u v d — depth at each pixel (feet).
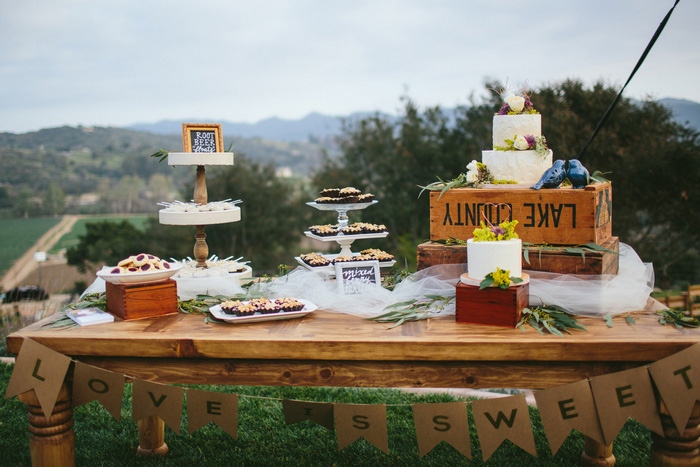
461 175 10.05
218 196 67.72
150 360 8.05
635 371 7.05
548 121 38.68
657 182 37.96
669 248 39.06
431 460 11.35
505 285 7.83
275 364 7.82
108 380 7.82
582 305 8.34
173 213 11.59
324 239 11.05
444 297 9.12
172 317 9.01
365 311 8.83
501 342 7.30
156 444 11.52
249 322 8.57
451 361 7.55
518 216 8.95
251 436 12.57
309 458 11.51
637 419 7.02
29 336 8.06
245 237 66.44
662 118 38.17
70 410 8.32
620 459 11.18
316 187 59.26
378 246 52.80
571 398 7.02
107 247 62.28
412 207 52.42
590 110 38.65
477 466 11.05
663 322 8.00
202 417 7.61
